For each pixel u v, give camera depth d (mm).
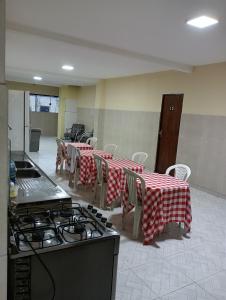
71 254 1314
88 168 4297
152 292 2021
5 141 1032
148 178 3051
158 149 6074
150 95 6223
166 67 5117
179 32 2996
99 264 1412
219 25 2676
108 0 2275
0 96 990
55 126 12570
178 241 2846
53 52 4453
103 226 1503
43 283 1271
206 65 4758
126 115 7152
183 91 5293
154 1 2213
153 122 6152
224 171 4484
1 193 1063
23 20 2967
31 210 1691
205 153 4840
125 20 2750
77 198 4055
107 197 3564
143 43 3600
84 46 3678
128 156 7133
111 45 3832
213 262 2484
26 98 3998
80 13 2645
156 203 2643
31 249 1218
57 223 1500
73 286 1359
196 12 2385
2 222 1089
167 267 2361
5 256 1123
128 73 6465
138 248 2650
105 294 1479
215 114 4633
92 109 9812
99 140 8398
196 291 2066
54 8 2557
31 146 7812
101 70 6211
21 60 5395
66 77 7695
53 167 5996
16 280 1205
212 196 4578
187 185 2857
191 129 5125
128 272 2256
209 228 3230
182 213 2881
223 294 2051
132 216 3443
